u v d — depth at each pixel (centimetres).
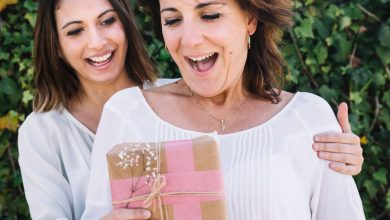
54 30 221
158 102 177
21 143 224
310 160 170
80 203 216
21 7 300
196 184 145
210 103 176
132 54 234
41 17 221
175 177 146
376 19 309
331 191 171
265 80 180
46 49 224
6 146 304
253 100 179
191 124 173
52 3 217
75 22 214
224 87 170
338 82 314
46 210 212
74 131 224
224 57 166
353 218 168
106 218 149
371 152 315
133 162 146
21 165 222
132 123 172
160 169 146
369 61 313
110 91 233
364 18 310
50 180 218
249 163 164
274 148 167
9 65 300
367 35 312
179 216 146
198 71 168
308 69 312
